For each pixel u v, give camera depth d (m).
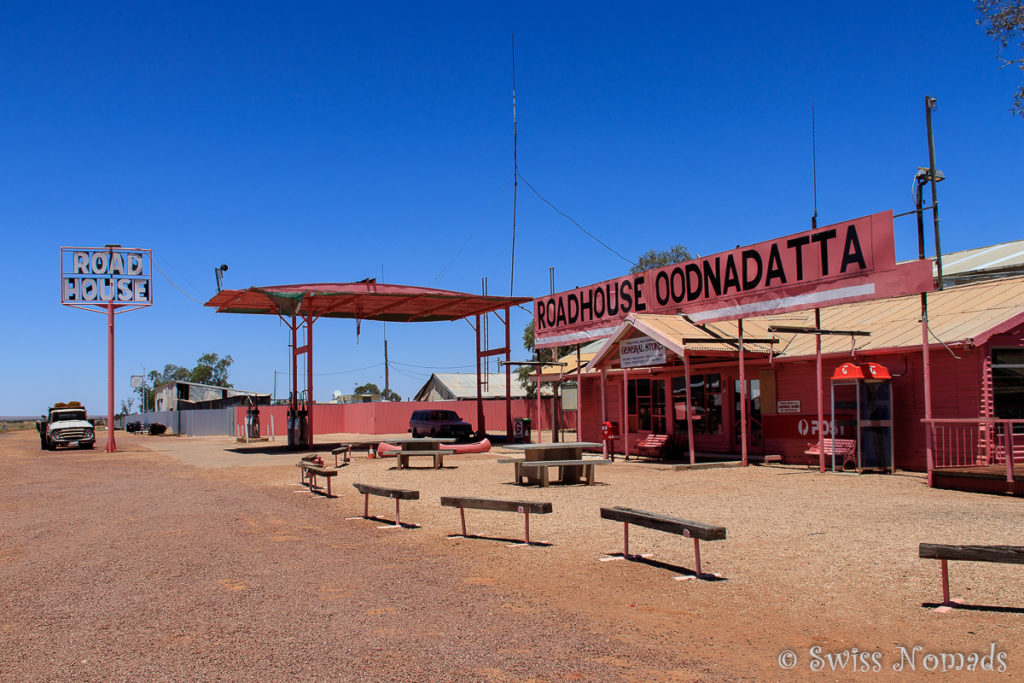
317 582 7.59
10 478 21.00
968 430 14.46
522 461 15.20
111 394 34.41
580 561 8.20
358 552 9.12
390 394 74.56
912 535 8.70
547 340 25.42
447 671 4.97
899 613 6.01
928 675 4.78
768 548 8.38
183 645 5.61
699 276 19.12
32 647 5.63
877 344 16.30
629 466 19.11
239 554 9.12
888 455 15.52
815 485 13.71
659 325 19.09
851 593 6.59
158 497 15.45
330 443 36.62
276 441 40.94
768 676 4.81
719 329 19.55
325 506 13.48
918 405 15.61
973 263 27.30
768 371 18.98
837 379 15.69
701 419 21.38
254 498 14.91
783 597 6.55
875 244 14.62
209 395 73.69
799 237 16.38
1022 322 14.13
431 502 13.39
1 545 10.29
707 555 8.18
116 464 26.03
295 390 32.31
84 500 15.27
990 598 6.30
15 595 7.34
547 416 47.94
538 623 6.04
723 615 6.14
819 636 5.56
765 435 19.05
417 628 5.96
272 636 5.80
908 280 13.88
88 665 5.19
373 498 14.43
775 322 20.73
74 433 37.31
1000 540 8.23
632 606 6.46
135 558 9.02
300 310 32.03
